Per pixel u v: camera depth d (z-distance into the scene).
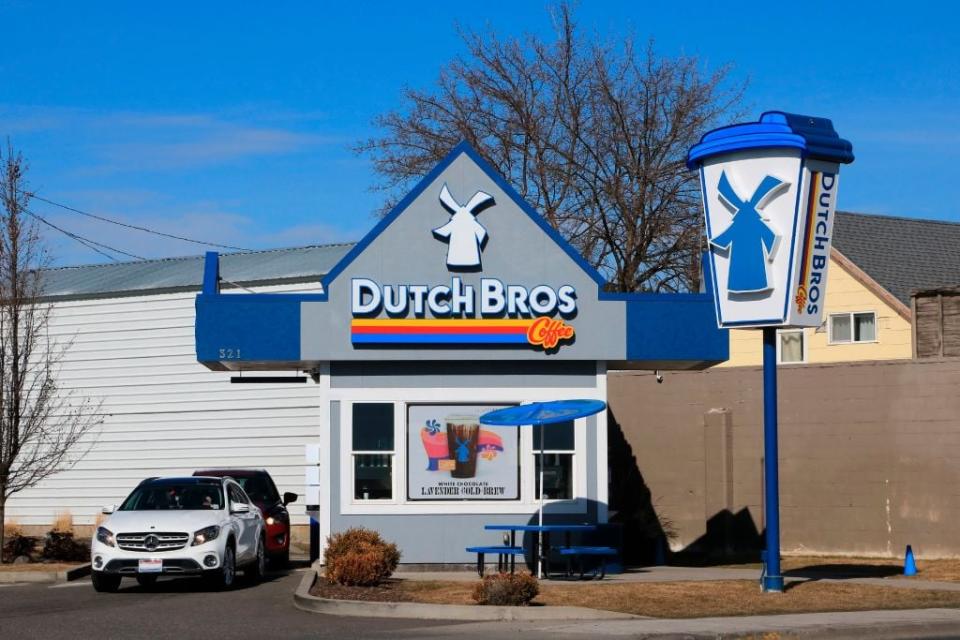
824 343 37.78
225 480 22.19
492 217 22.61
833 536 27.00
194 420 34.44
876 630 15.73
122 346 35.25
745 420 28.70
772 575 19.12
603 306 22.55
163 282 35.84
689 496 29.55
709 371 29.45
